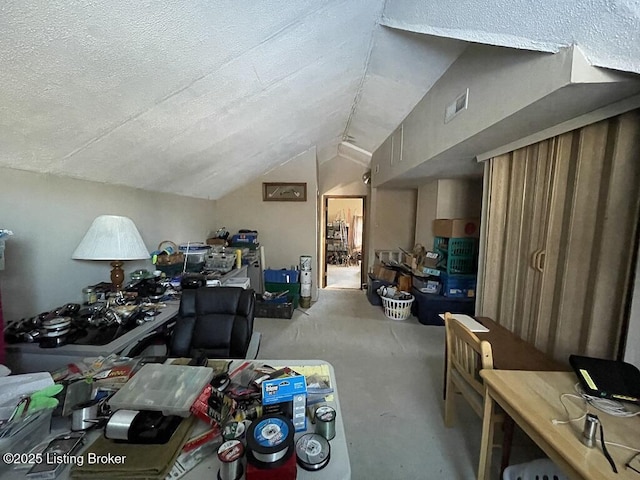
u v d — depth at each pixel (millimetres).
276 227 4773
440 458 1650
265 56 1510
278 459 699
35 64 975
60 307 1754
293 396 944
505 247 2145
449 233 3680
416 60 2082
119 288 1943
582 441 895
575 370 1216
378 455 1665
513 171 2047
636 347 1264
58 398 939
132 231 1744
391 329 3643
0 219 1445
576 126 1474
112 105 1357
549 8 959
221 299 1871
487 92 1634
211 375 1073
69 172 1786
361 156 5508
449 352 1883
